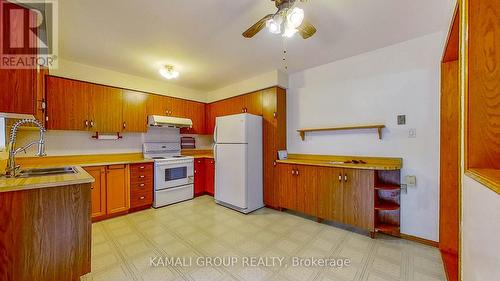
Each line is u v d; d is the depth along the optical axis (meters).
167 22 2.03
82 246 1.59
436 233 2.24
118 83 3.42
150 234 2.51
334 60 3.01
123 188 3.18
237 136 3.37
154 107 3.87
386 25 2.11
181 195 3.87
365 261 1.95
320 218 2.84
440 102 2.15
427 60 2.31
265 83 3.52
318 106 3.23
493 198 0.66
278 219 2.99
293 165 3.11
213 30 2.18
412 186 2.39
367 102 2.74
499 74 0.96
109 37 2.31
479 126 1.00
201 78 3.79
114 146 3.61
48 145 3.00
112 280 1.68
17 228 1.35
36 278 1.41
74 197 1.56
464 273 1.05
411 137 2.41
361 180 2.44
